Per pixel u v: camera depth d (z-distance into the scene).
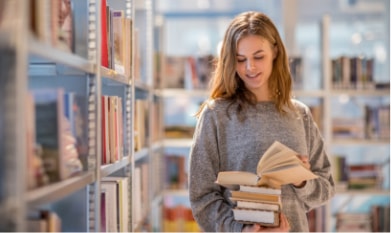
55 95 1.46
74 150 1.64
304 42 6.25
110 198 2.20
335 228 4.59
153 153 3.99
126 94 2.66
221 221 1.98
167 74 4.68
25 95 1.17
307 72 5.32
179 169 4.65
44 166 1.44
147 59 3.79
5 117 1.15
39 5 1.37
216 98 2.13
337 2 6.12
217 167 2.09
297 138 2.08
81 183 1.63
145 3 3.80
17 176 1.15
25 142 1.20
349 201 4.65
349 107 5.02
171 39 6.45
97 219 1.84
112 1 2.74
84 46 1.88
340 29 6.15
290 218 2.05
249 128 2.05
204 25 6.44
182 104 5.26
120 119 2.40
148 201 3.51
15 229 1.15
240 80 2.12
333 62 4.52
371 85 4.52
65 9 1.66
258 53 2.01
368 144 4.53
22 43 1.15
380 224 4.59
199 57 4.66
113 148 2.23
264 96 2.12
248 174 1.88
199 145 2.08
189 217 4.62
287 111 2.11
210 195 2.05
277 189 1.87
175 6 6.38
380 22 6.05
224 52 2.08
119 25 2.47
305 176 1.88
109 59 2.27
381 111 4.55
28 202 1.20
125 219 2.48
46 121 1.46
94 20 1.88
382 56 5.68
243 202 1.88
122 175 2.65
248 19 2.05
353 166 4.57
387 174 4.68
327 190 2.15
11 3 1.17
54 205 1.82
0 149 1.16
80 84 1.83
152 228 3.78
